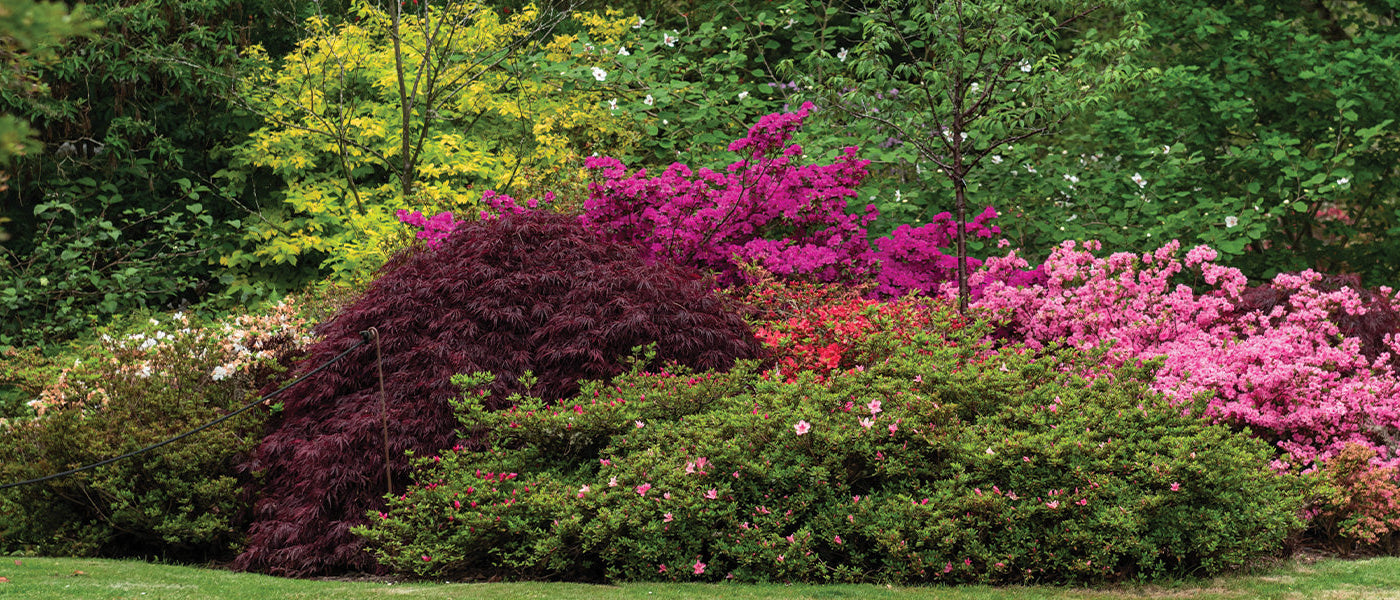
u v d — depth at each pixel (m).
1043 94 8.82
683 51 13.34
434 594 5.63
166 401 7.54
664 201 9.65
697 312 7.39
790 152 9.77
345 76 12.59
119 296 11.85
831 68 9.92
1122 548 5.70
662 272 7.52
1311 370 7.10
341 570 6.51
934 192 10.88
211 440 7.16
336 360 6.90
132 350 8.23
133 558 7.29
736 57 11.49
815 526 6.05
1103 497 5.88
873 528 5.88
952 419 6.22
